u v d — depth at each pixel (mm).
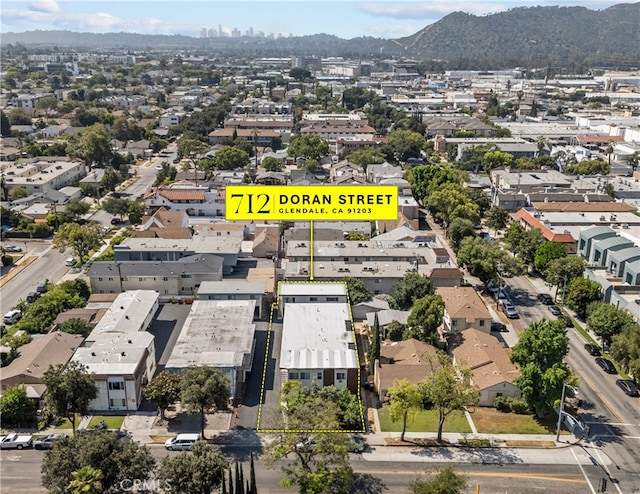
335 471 63938
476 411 81375
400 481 67500
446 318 102000
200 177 198250
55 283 123000
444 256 122125
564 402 80562
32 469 68938
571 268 114312
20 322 101062
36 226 152125
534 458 71938
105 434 62812
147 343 87375
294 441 64625
